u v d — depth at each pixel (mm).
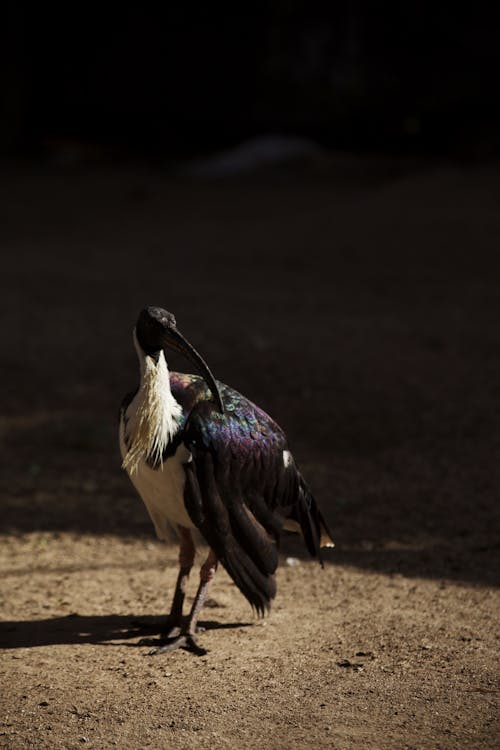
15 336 17562
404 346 16906
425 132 41750
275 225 28875
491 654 6547
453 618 7297
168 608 7695
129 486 11070
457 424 12945
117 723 5598
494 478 10977
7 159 43781
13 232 29984
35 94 46656
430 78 40781
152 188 36500
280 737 5391
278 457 6910
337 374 15078
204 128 46562
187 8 45469
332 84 42000
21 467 11547
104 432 12555
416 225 26578
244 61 45562
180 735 5438
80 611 7621
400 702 5816
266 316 19094
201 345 16469
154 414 6414
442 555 8844
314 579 8305
